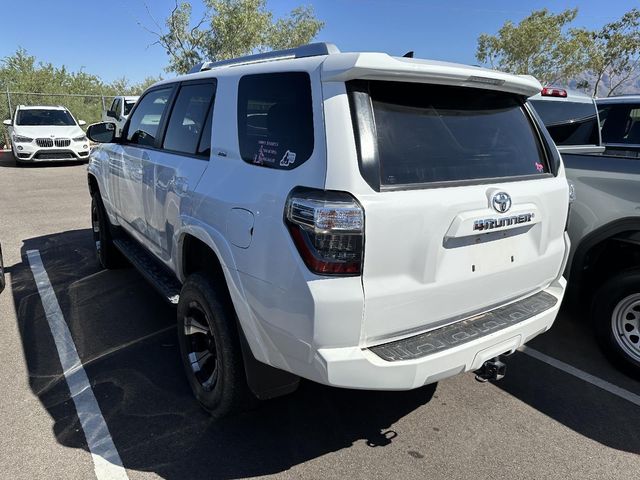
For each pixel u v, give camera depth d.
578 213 3.62
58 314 4.23
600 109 5.62
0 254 4.64
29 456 2.52
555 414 2.96
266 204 2.16
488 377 2.49
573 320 4.30
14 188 10.88
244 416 2.88
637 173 3.31
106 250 5.17
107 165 4.71
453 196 2.16
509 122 2.64
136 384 3.19
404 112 2.19
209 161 2.79
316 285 1.95
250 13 21.58
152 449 2.59
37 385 3.16
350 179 1.95
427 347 2.15
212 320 2.57
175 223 3.06
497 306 2.56
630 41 24.25
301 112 2.18
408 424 2.85
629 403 3.09
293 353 2.10
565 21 26.50
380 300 2.01
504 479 2.43
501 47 27.89
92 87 29.44
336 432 2.76
